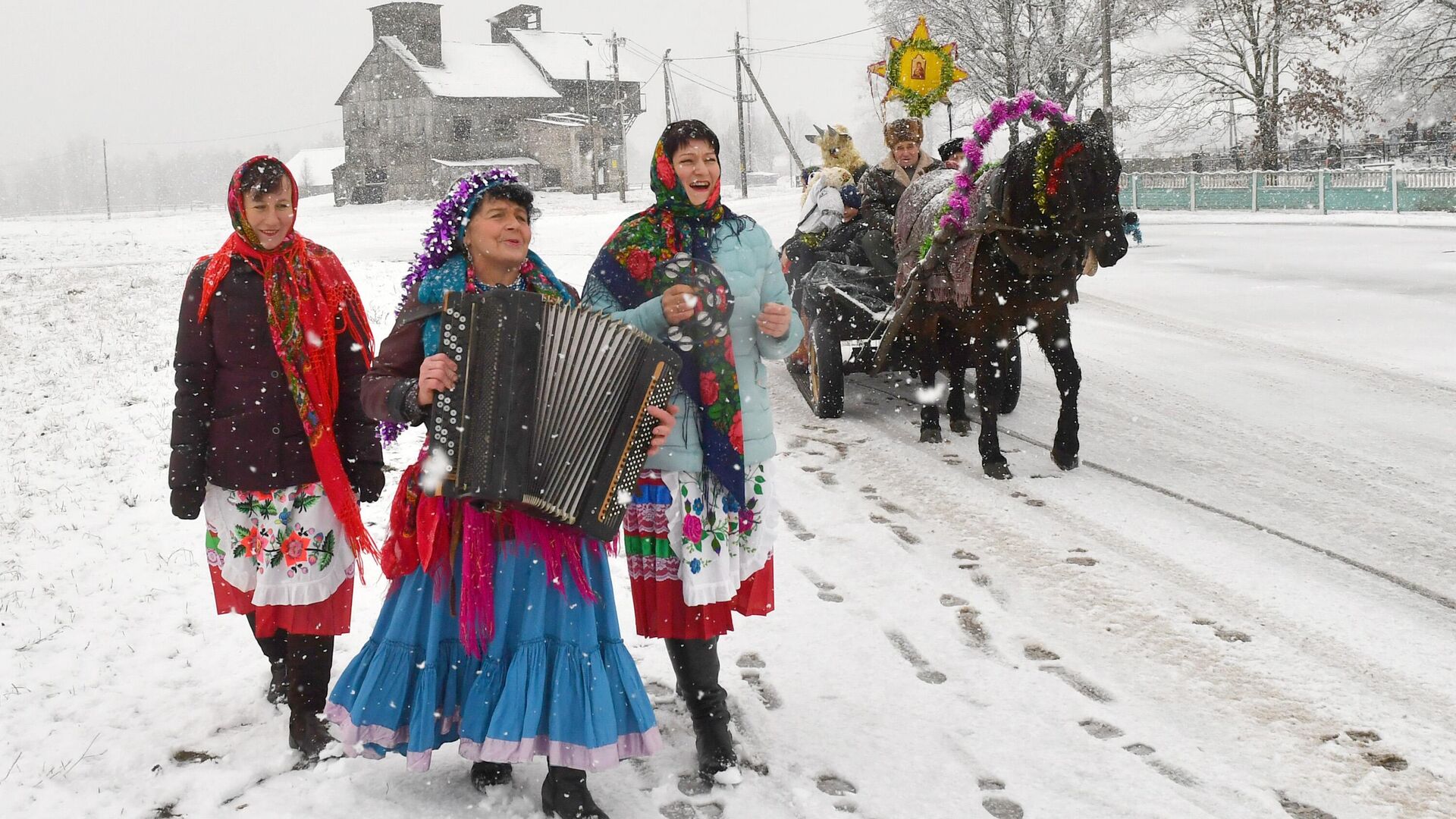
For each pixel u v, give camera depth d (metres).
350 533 3.83
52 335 13.59
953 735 3.96
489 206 3.45
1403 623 4.91
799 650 4.68
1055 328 7.14
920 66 9.41
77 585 5.44
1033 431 8.41
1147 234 28.17
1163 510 6.50
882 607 5.12
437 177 73.06
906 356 8.88
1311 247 22.47
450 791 3.56
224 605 4.04
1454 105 38.50
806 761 3.79
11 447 8.14
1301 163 44.06
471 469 3.11
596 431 3.25
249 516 3.93
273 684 4.21
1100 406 9.12
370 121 75.75
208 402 3.92
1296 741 3.93
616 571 5.43
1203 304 14.68
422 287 3.46
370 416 3.47
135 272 22.45
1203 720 4.08
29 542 6.05
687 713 4.10
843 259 9.27
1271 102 42.00
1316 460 7.46
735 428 3.62
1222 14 41.97
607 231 32.75
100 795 3.57
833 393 8.91
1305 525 6.20
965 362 8.34
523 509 3.24
